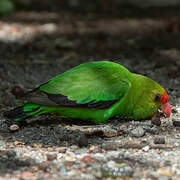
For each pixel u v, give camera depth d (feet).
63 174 22.20
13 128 29.32
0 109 35.19
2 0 91.86
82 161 23.82
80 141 26.22
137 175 22.07
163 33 75.66
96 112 29.22
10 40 68.54
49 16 92.63
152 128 29.37
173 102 37.11
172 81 45.68
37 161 24.03
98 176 21.91
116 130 29.30
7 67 51.62
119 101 29.17
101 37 71.36
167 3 109.09
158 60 56.44
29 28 78.79
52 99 28.04
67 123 31.12
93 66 29.76
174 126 30.71
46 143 26.99
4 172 22.40
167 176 22.04
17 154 25.04
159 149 26.03
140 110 30.30
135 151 25.72
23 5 101.55
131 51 62.34
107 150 25.77
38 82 44.83
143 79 30.17
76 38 71.00
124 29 79.41
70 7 104.94
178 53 60.34
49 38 70.69
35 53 60.64
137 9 103.14
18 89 40.24
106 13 97.96
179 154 25.23
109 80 28.99
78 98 28.35
